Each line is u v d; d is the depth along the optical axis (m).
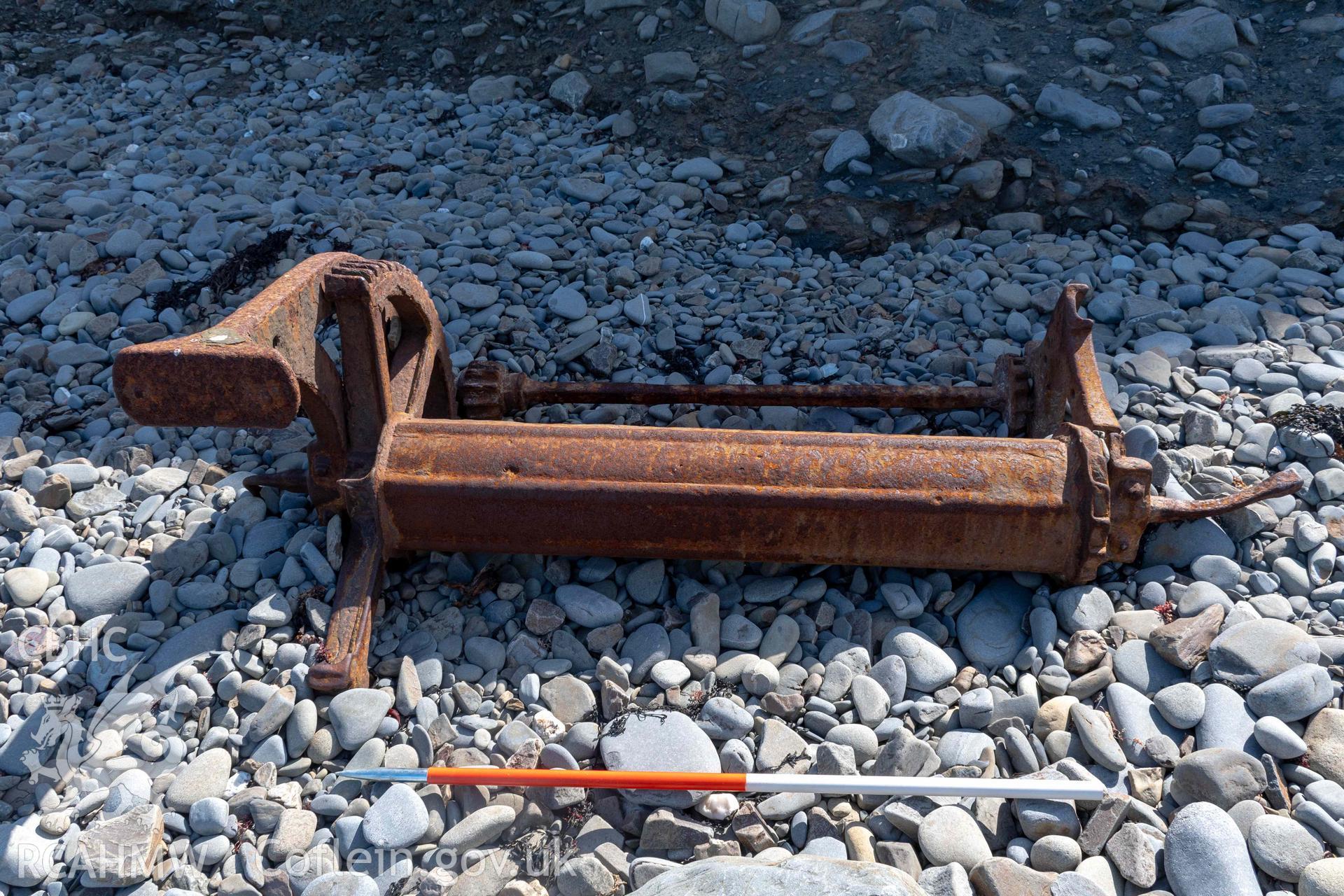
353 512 3.09
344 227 4.98
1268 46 5.52
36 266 4.79
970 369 4.13
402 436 3.06
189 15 7.00
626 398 3.80
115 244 4.82
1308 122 5.15
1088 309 4.43
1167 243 4.90
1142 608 3.10
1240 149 5.08
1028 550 2.97
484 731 2.81
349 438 3.20
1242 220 4.86
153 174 5.41
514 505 2.98
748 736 2.81
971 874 2.41
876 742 2.77
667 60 5.88
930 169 5.04
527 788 2.66
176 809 2.64
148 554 3.39
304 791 2.72
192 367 2.50
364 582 3.05
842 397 3.75
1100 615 3.03
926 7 5.74
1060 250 4.74
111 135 5.89
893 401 3.75
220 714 2.88
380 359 3.09
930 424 3.92
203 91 6.35
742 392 3.77
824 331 4.45
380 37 6.75
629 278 4.69
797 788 2.52
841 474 2.93
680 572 3.26
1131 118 5.26
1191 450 3.59
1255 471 3.52
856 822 2.57
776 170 5.34
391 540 3.09
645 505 2.95
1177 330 4.25
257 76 6.51
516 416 4.02
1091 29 5.70
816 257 4.90
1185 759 2.58
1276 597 3.05
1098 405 3.09
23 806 2.66
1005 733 2.72
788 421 3.98
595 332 4.38
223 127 5.88
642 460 2.97
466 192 5.29
